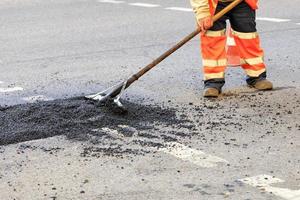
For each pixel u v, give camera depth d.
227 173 6.43
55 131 7.65
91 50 12.52
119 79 10.38
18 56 12.13
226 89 9.60
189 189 6.05
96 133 7.62
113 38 13.59
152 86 9.85
